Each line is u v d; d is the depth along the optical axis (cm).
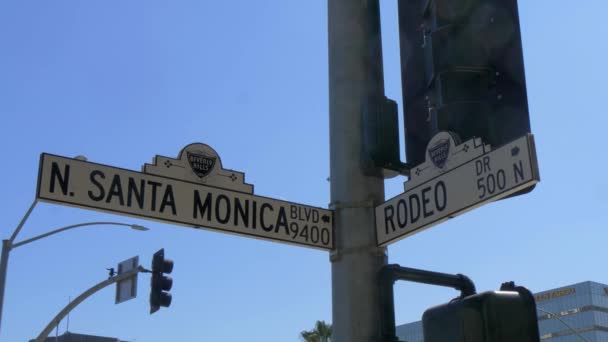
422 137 433
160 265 1800
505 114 397
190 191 459
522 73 399
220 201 465
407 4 451
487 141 396
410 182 437
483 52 402
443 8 410
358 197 465
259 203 475
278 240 467
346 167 472
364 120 476
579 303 9956
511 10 411
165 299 1777
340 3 504
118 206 437
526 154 367
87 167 437
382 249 458
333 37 500
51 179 425
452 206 404
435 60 406
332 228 467
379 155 465
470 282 381
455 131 405
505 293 291
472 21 405
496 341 283
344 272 454
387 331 385
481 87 405
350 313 443
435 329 303
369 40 498
